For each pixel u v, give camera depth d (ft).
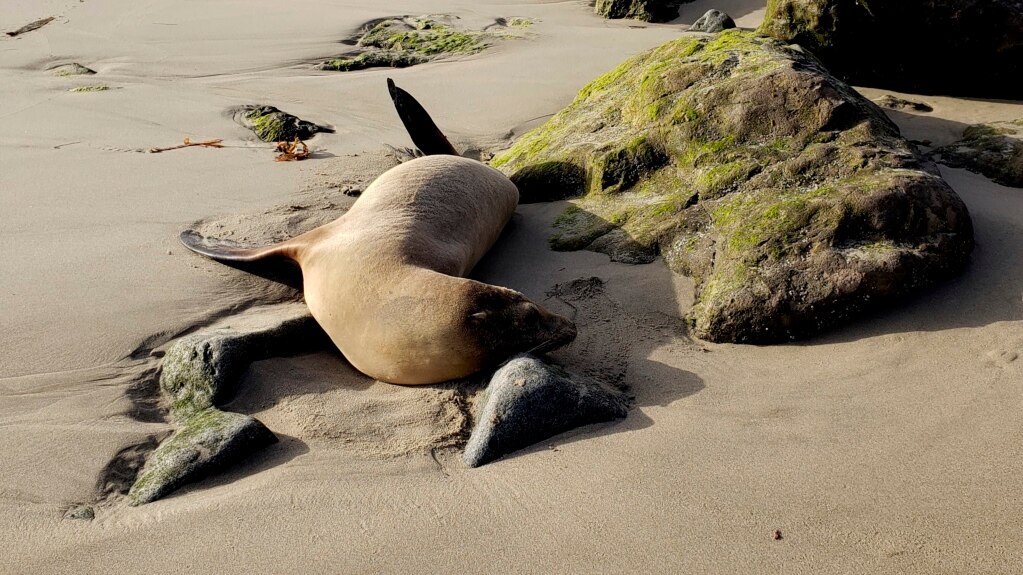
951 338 13.41
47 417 12.46
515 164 21.42
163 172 21.70
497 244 18.10
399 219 15.52
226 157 22.91
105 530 10.34
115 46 35.24
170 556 9.86
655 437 11.62
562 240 17.54
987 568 8.99
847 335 13.98
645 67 21.66
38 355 13.85
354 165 22.33
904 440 11.22
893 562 9.15
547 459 11.33
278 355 14.26
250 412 12.85
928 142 20.80
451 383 13.60
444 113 26.71
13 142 23.86
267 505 10.65
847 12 23.90
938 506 9.95
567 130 21.27
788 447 11.26
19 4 42.65
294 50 34.35
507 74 29.99
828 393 12.46
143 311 15.24
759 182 16.42
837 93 17.21
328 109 27.48
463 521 10.23
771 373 13.19
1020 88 23.47
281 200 19.97
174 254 17.37
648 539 9.75
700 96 18.33
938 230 14.62
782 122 17.26
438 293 13.32
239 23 38.32
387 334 13.55
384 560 9.67
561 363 13.58
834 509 10.02
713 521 9.95
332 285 14.55
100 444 11.93
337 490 10.91
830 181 15.80
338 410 12.78
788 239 14.73
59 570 9.69
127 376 13.52
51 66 32.91
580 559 9.52
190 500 10.86
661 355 13.87
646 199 17.89
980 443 11.02
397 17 38.86
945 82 24.26
